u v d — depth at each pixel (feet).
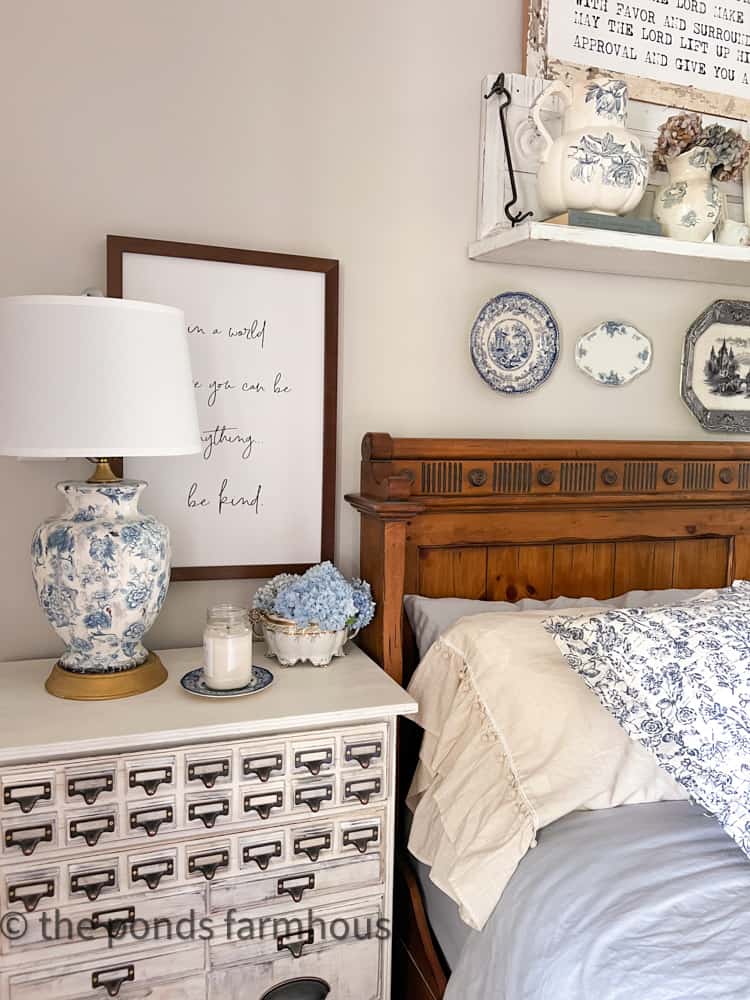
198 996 4.01
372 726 4.22
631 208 5.15
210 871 3.95
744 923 3.03
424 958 4.59
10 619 4.80
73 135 4.64
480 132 5.51
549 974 3.03
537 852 3.58
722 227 5.67
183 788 3.86
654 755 3.74
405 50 5.30
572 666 4.04
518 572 5.67
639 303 6.15
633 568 6.02
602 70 5.65
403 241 5.40
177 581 5.08
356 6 5.16
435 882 3.92
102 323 3.59
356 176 5.25
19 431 3.55
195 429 4.09
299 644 4.71
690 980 2.75
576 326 5.96
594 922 3.09
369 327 5.38
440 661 4.70
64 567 3.93
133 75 4.72
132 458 4.85
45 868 3.67
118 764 3.74
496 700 4.24
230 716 3.93
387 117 5.29
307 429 5.23
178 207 4.87
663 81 5.84
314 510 5.30
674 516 6.07
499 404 5.78
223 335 4.98
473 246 5.46
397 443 5.14
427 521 5.33
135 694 4.20
